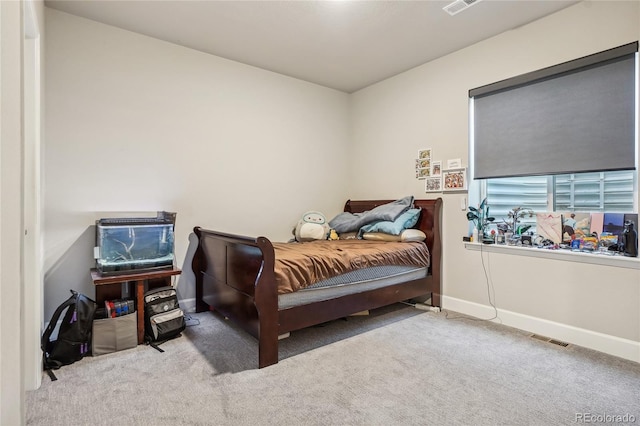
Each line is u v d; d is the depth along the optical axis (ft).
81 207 8.82
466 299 10.46
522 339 8.45
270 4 8.20
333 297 8.32
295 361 7.25
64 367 6.95
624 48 7.43
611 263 7.62
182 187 10.39
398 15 8.65
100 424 5.15
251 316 7.33
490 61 9.83
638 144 7.35
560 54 8.43
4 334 2.75
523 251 9.11
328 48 10.52
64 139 8.59
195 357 7.43
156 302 8.41
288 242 12.46
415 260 10.30
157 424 5.17
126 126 9.45
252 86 11.84
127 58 9.45
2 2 2.75
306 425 5.17
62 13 8.55
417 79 11.87
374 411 5.51
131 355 7.53
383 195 13.15
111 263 8.04
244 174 11.67
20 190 3.45
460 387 6.22
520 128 9.32
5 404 2.75
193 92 10.58
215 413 5.45
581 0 8.04
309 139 13.39
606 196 8.21
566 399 5.84
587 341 7.97
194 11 8.52
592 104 8.02
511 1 8.07
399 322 9.72
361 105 14.15
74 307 7.30
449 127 10.89
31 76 6.34
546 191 9.29
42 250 7.55
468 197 10.43
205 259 10.13
